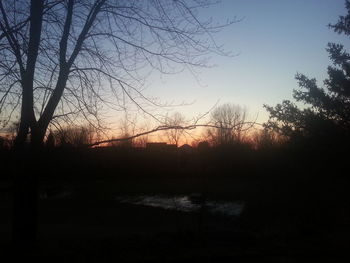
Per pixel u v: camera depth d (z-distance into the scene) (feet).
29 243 39.17
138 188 114.52
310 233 48.52
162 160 107.04
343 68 68.08
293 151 60.03
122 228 75.92
